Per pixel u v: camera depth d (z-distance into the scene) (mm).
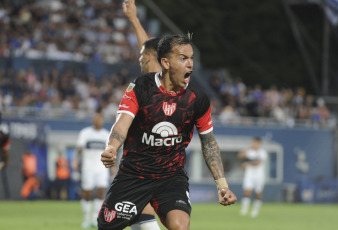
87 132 34781
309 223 39750
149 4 90438
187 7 101312
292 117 73562
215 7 103062
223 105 76188
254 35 101375
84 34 76312
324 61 83875
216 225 36750
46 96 63625
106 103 63594
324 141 67938
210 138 13562
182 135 13133
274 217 45125
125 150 13203
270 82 99312
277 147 65750
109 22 80188
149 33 85562
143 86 12773
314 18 97000
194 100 12922
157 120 12781
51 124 57281
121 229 13336
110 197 13258
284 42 101500
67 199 57125
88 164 34156
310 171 67438
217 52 100000
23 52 70375
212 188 63250
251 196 65875
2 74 65000
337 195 67188
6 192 54469
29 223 34625
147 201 13148
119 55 76250
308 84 99625
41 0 77438
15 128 55312
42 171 56500
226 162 64562
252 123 66812
